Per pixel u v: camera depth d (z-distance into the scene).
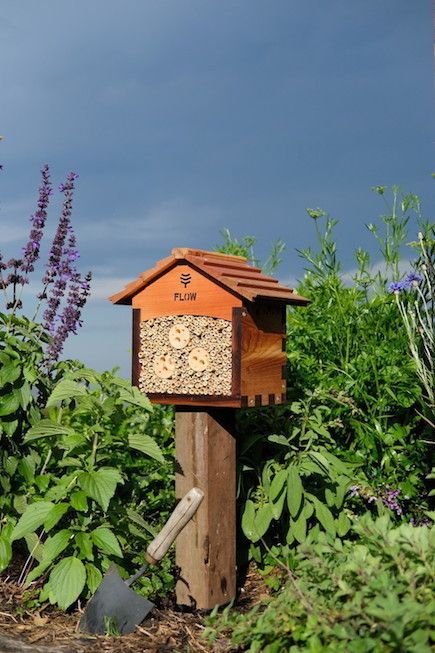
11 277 2.48
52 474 2.39
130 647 2.11
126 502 2.47
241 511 2.49
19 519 2.32
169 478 2.66
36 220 2.52
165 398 2.32
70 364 2.48
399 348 2.79
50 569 2.30
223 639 2.13
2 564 2.26
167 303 2.32
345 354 2.87
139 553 2.30
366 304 2.92
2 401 2.33
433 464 2.70
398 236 2.97
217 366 2.27
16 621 2.19
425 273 2.61
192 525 2.31
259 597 2.38
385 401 2.70
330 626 1.82
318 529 2.43
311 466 2.42
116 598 2.17
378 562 1.89
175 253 2.29
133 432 2.78
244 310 2.26
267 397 2.34
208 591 2.29
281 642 1.86
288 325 2.91
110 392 2.35
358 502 2.68
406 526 1.97
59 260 2.52
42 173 2.53
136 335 2.35
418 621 1.75
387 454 2.69
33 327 2.45
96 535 2.21
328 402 2.70
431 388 2.59
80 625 2.16
